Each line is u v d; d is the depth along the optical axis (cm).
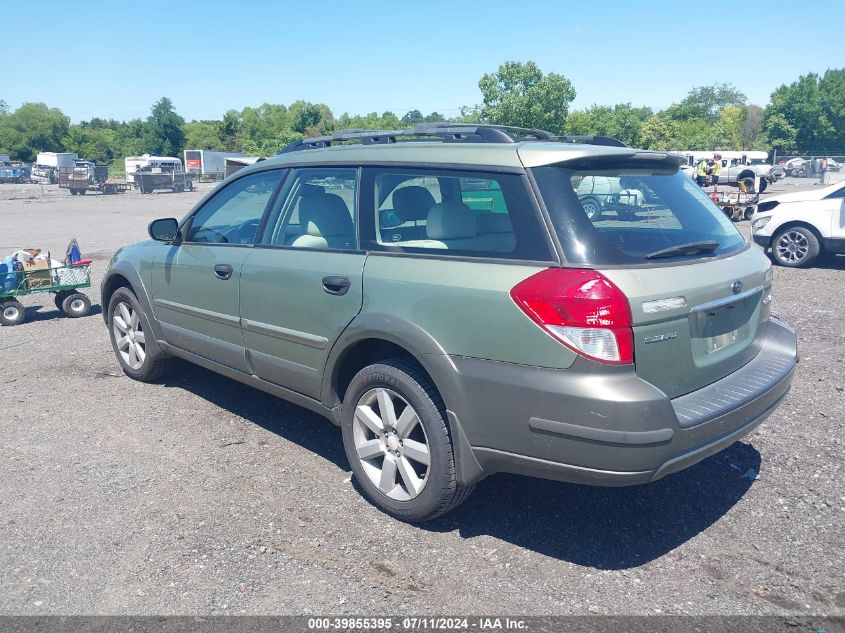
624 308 293
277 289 422
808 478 413
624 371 294
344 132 464
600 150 342
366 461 385
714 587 314
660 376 307
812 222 1174
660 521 371
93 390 582
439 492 345
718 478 418
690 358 321
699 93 12050
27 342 757
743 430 338
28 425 504
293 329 415
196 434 486
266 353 442
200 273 489
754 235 1256
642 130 5894
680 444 301
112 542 348
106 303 623
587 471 298
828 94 7906
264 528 362
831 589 312
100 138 10912
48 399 561
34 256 877
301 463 441
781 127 7906
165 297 534
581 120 5891
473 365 323
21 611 297
